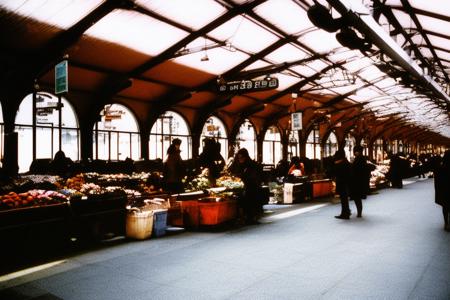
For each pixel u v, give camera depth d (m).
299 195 13.07
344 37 8.21
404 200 12.75
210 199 8.30
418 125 45.88
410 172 26.03
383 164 24.72
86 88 14.00
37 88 11.75
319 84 19.52
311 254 5.70
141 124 16.72
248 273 4.80
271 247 6.23
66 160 10.87
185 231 7.91
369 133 38.84
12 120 10.99
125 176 9.62
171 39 12.02
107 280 4.57
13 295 4.07
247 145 24.34
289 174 13.39
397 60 9.62
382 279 4.45
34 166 10.79
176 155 8.90
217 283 4.42
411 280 4.39
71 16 9.55
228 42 12.52
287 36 13.42
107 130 15.71
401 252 5.72
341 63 16.69
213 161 9.76
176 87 16.22
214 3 10.52
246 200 8.76
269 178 16.02
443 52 13.87
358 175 9.30
